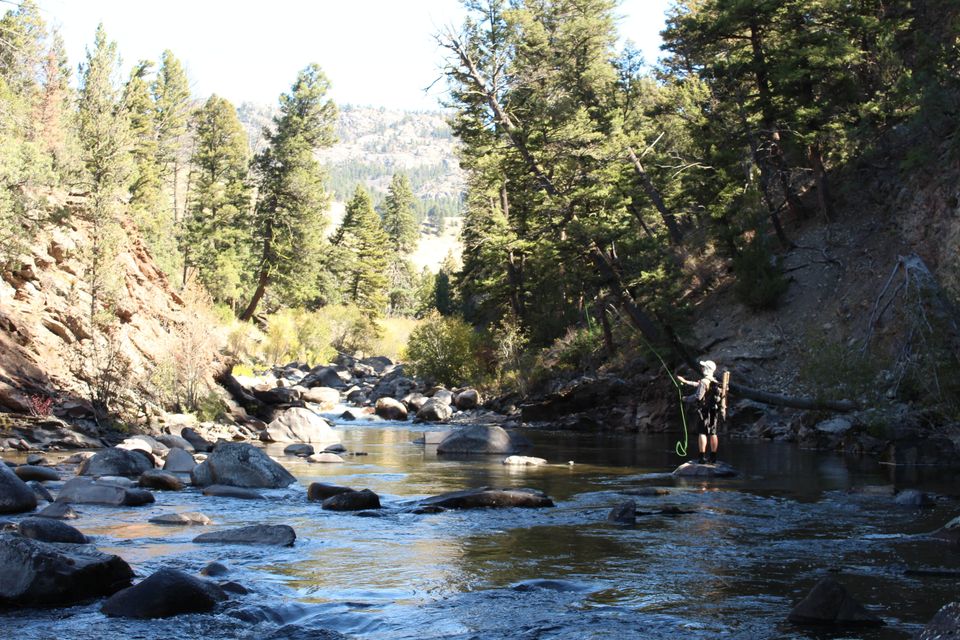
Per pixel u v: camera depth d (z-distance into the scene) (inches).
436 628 233.6
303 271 2965.1
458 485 583.8
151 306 1112.8
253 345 2444.6
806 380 1067.3
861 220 1375.5
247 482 549.3
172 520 402.0
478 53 1749.5
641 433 1267.2
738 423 1194.0
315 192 2955.2
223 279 2878.9
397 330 3331.7
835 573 303.9
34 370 872.3
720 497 533.6
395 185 5713.6
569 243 1445.6
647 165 1670.8
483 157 1817.2
